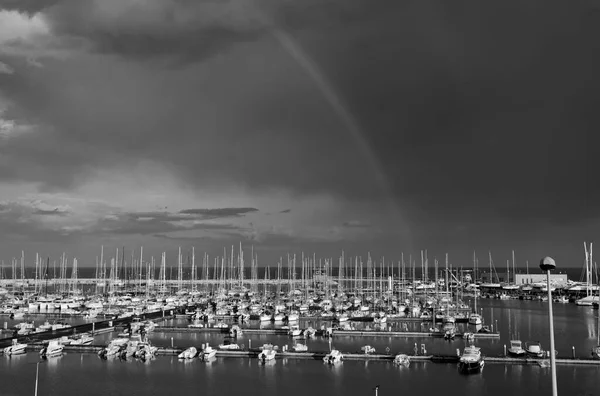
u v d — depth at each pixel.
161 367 110.31
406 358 112.12
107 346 124.12
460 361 107.44
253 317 184.12
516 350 116.50
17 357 118.25
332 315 184.38
